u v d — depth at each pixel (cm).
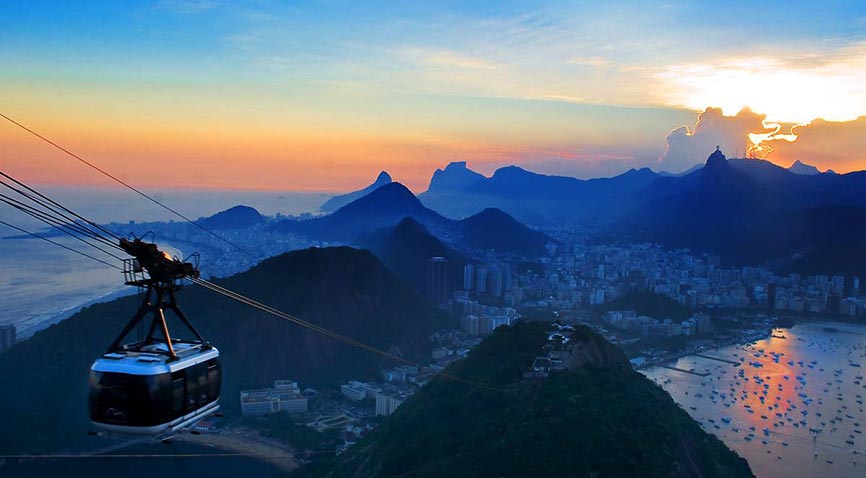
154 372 2120
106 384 2123
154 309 2261
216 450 9969
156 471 9275
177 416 2195
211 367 2372
